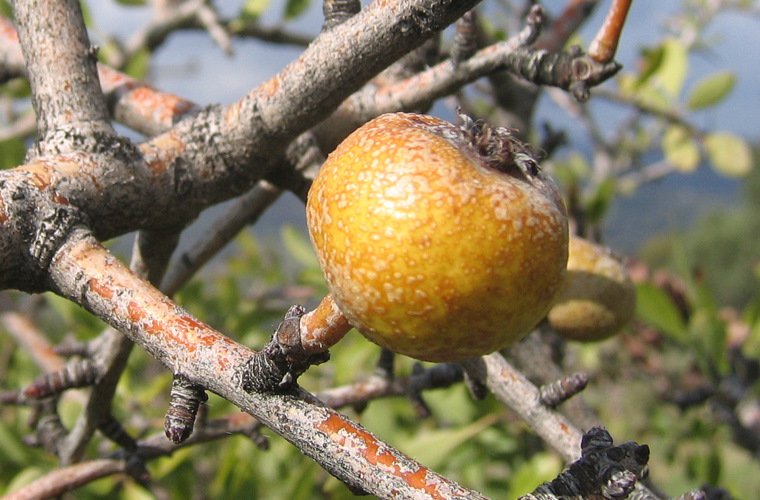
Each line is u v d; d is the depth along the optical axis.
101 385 0.21
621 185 0.60
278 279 0.50
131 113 0.23
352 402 0.23
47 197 0.18
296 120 0.19
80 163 0.19
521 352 0.23
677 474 0.47
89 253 0.18
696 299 0.39
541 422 0.20
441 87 0.21
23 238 0.18
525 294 0.17
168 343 0.17
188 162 0.19
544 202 0.17
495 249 0.16
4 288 0.18
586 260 0.26
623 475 0.16
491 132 0.17
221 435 0.23
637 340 0.49
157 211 0.19
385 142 0.17
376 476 0.16
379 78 0.24
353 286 0.17
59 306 0.37
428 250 0.16
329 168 0.17
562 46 0.32
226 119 0.19
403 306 0.17
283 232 0.45
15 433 0.31
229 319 0.42
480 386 0.21
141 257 0.20
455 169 0.17
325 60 0.18
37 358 0.33
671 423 0.47
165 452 0.22
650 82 0.50
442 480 0.16
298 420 0.16
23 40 0.20
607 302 0.26
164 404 0.41
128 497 0.29
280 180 0.21
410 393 0.23
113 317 0.17
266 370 0.16
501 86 0.33
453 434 0.31
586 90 0.20
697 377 0.47
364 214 0.17
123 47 0.44
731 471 0.52
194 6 0.44
